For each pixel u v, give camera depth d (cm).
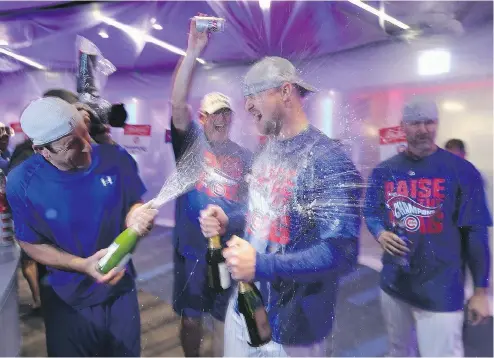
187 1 116
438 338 122
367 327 117
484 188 118
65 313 122
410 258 119
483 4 115
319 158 101
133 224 118
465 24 116
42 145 115
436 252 119
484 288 120
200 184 115
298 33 114
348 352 116
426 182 117
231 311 114
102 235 119
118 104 118
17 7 116
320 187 100
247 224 109
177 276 120
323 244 97
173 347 125
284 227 102
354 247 99
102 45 118
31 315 121
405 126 115
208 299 120
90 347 125
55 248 119
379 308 118
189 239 119
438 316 121
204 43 115
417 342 122
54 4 117
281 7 114
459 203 118
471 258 120
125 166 118
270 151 106
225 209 112
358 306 116
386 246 117
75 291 121
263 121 108
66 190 117
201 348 123
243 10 113
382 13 116
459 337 123
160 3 115
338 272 101
